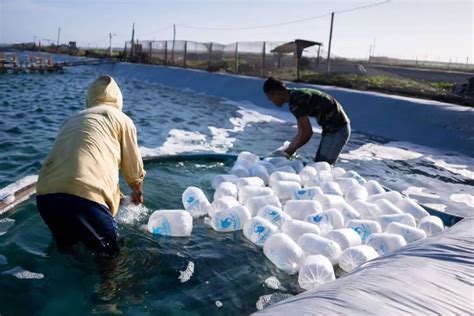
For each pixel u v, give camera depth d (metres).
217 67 19.47
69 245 2.93
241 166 4.84
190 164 5.55
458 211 4.59
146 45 29.17
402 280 1.84
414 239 3.23
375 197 4.13
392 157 7.05
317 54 18.73
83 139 2.78
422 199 4.95
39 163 5.19
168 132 8.10
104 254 2.93
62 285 2.62
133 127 3.12
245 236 3.43
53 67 24.72
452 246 2.20
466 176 6.02
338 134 5.34
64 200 2.66
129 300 2.52
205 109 11.71
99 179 2.75
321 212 3.52
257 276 2.87
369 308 1.62
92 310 2.40
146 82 20.92
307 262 2.73
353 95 10.98
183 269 2.90
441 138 8.17
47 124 7.95
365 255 2.85
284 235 3.04
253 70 18.89
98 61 30.52
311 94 5.19
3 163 5.12
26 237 3.21
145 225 3.54
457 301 1.69
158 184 4.64
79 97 13.10
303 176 4.71
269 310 1.70
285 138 8.10
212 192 4.50
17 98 11.82
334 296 1.73
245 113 11.30
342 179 4.45
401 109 9.44
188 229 3.40
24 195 3.96
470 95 11.84
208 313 2.44
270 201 3.80
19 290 2.54
